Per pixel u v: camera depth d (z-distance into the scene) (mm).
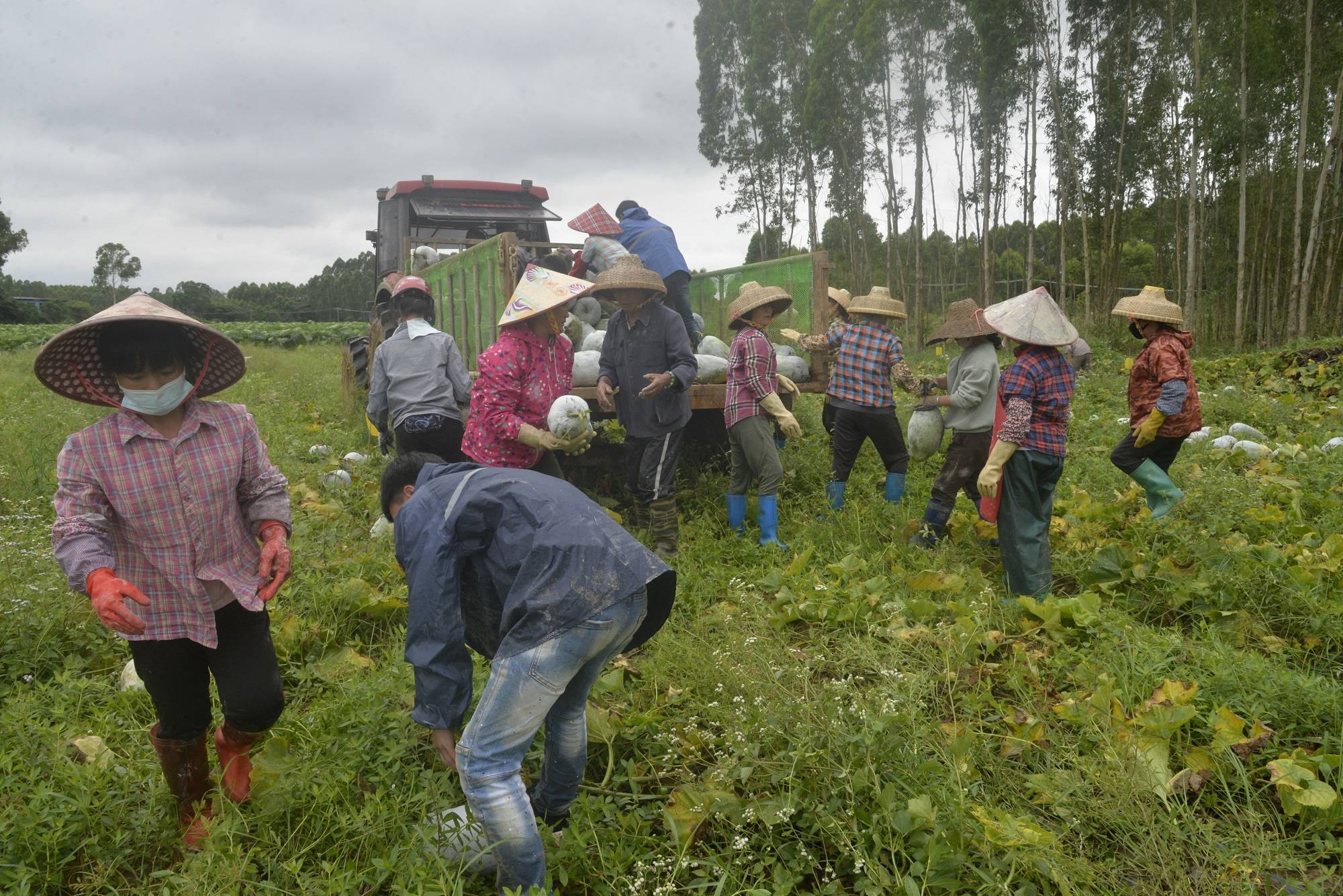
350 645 4277
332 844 2678
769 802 2791
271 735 3281
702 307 9398
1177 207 27656
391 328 8695
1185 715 3033
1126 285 42250
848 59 29812
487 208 10508
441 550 2447
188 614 2652
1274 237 30188
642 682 3848
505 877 2426
